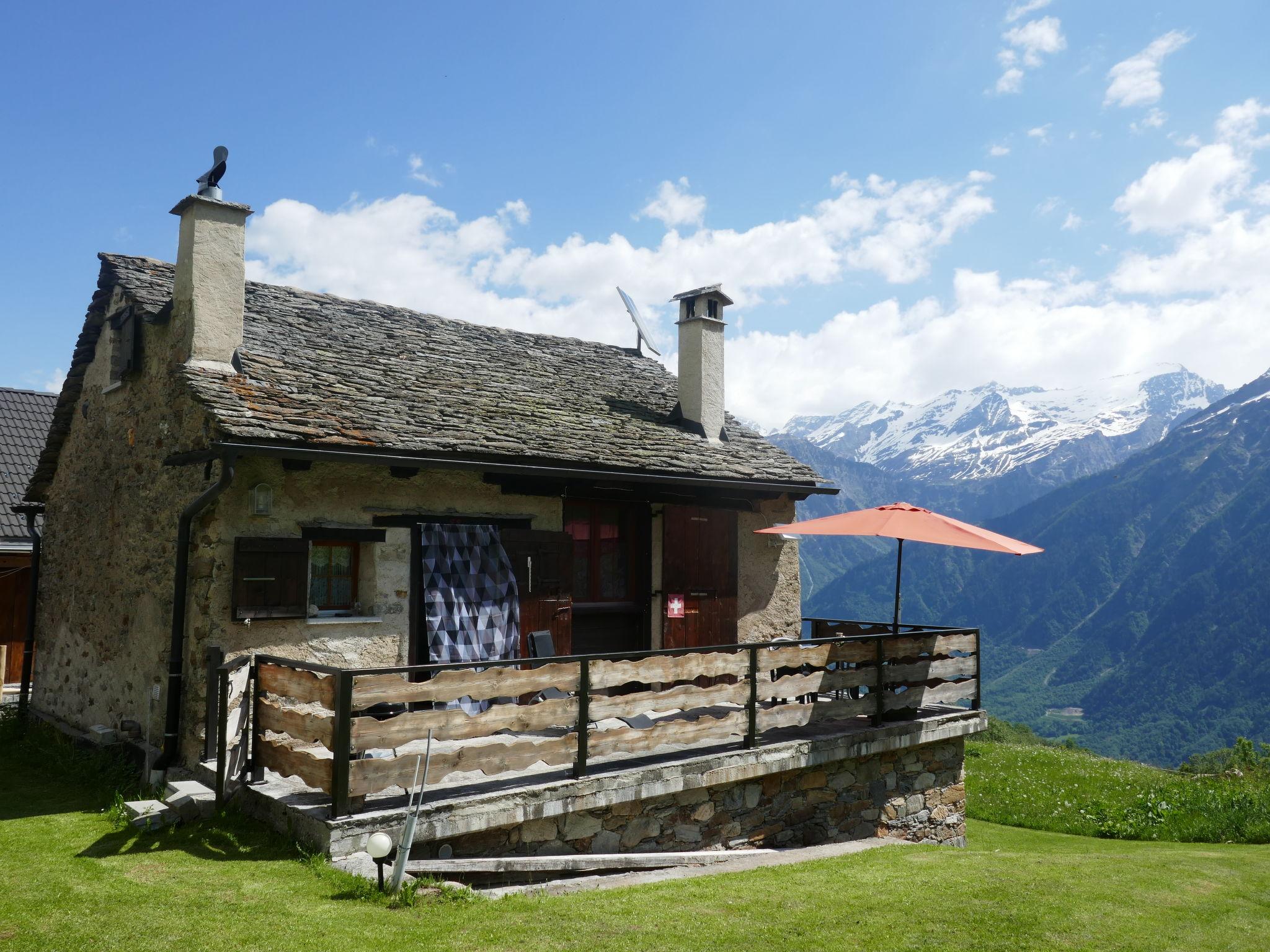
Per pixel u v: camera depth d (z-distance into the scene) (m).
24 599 18.02
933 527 9.88
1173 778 15.66
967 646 11.17
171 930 4.83
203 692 8.06
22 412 20.64
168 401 9.32
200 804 6.91
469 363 12.17
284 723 6.76
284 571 8.46
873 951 5.27
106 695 10.09
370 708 8.39
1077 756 18.94
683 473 11.28
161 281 10.49
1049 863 7.99
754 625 12.66
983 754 18.45
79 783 8.59
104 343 11.21
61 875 5.69
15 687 15.85
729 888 6.50
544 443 10.36
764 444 13.78
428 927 5.14
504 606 9.77
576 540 11.09
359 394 9.79
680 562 11.72
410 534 9.36
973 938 5.59
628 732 7.75
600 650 11.20
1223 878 7.84
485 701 9.55
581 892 6.26
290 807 6.43
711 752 8.46
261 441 8.07
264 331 10.38
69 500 12.05
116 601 10.07
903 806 10.43
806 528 10.62
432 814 6.43
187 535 8.43
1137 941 5.80
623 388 13.73
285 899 5.34
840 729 9.81
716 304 13.50
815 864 7.60
